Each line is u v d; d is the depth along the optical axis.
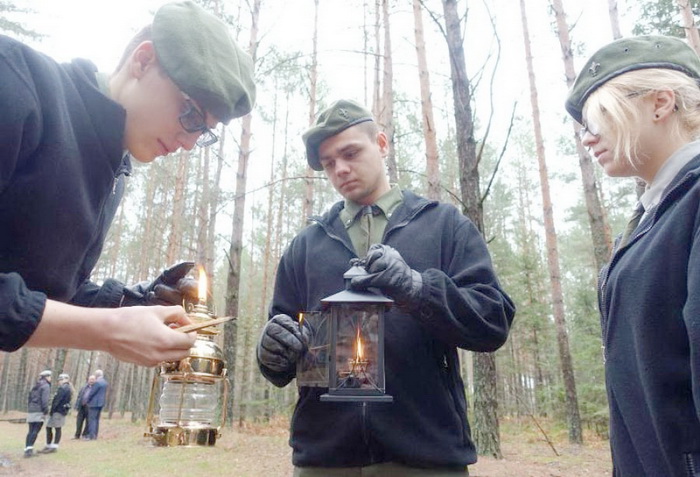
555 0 11.25
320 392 2.10
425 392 1.98
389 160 10.71
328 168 2.36
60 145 1.44
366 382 1.66
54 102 1.43
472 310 1.84
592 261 23.67
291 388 20.11
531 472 7.18
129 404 31.36
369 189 2.31
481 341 1.92
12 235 1.44
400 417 1.95
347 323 1.69
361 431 1.97
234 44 1.68
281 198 25.56
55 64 1.53
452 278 2.06
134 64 1.58
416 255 2.14
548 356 19.95
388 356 2.00
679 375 1.30
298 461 2.09
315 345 1.75
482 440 7.88
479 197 6.88
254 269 32.62
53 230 1.48
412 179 18.95
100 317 1.25
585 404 14.72
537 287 18.70
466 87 7.13
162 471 8.32
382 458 1.98
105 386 14.25
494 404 7.93
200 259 13.93
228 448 10.28
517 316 18.09
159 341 1.25
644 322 1.38
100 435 14.92
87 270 1.87
